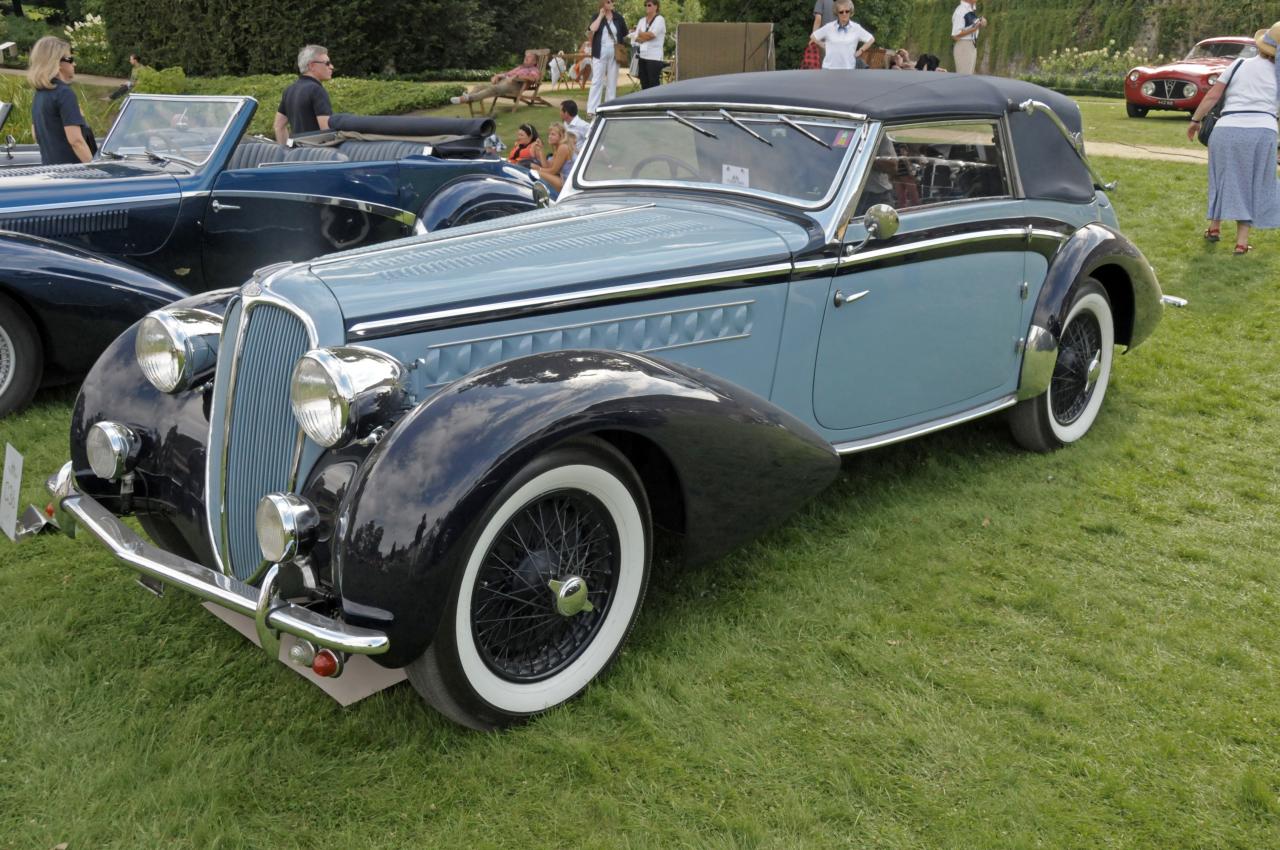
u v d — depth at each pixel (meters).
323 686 2.59
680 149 3.87
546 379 2.50
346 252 3.05
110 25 22.92
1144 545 3.72
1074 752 2.58
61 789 2.38
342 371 2.38
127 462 2.90
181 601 3.21
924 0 29.34
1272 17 23.00
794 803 2.37
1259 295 6.79
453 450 2.31
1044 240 4.19
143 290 4.91
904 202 3.66
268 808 2.34
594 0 30.72
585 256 3.03
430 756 2.53
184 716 2.65
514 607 2.57
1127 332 4.85
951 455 4.51
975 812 2.36
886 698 2.78
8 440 4.49
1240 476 4.33
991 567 3.53
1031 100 4.15
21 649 2.90
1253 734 2.64
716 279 3.15
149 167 5.68
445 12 23.28
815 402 3.56
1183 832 2.30
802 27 16.94
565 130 9.59
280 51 21.17
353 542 2.28
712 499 2.90
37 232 5.09
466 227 3.46
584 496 2.61
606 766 2.50
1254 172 7.34
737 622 3.16
